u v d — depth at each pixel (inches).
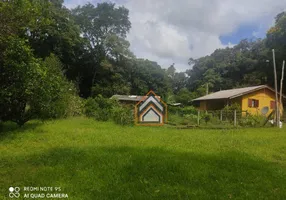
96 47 1487.5
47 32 1124.5
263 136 371.9
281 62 1079.6
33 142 277.7
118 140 301.6
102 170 171.0
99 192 133.5
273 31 1069.8
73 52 1337.4
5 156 208.5
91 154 213.5
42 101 358.3
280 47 1051.3
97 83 1417.3
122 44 1441.9
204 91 1478.8
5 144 262.5
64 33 1217.4
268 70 1217.4
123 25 1528.1
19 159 197.2
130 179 155.0
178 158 208.5
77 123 489.4
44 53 1194.0
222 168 184.4
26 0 329.1
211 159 208.4
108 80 1430.9
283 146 283.4
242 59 1489.9
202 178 159.0
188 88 2018.9
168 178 157.6
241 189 142.2
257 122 598.5
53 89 381.4
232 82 1525.6
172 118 685.9
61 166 177.8
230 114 636.7
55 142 278.4
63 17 1219.2
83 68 1515.7
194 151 242.7
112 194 130.7
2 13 307.4
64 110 573.6
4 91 306.3
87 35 1499.8
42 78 340.2
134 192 134.2
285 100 946.7
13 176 157.6
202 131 441.4
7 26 319.0
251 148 272.4
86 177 156.6
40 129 368.8
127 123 522.6
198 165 187.2
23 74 314.5
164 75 1676.9
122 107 663.1
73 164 184.2
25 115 375.6
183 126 553.9
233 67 1547.7
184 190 138.9
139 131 400.8
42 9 407.8
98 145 264.7
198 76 1934.1
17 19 327.0
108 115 588.4
